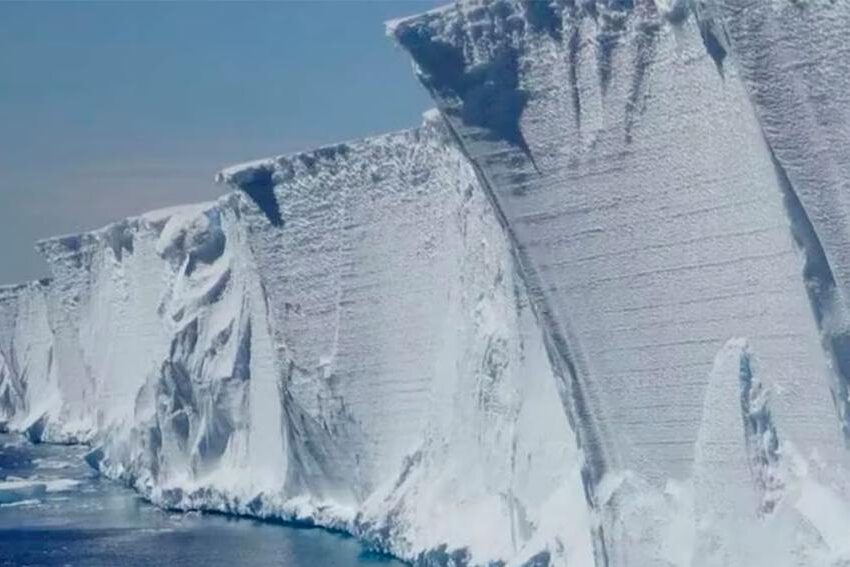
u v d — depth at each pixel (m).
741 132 24.38
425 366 38.53
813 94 22.56
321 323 41.53
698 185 25.28
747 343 24.62
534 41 27.70
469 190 35.22
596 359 27.20
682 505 25.94
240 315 47.16
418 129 38.34
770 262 24.19
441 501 35.47
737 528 24.39
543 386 31.09
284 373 42.62
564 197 27.50
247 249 45.72
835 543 22.78
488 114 28.34
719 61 24.36
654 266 26.14
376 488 40.22
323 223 41.34
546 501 30.59
